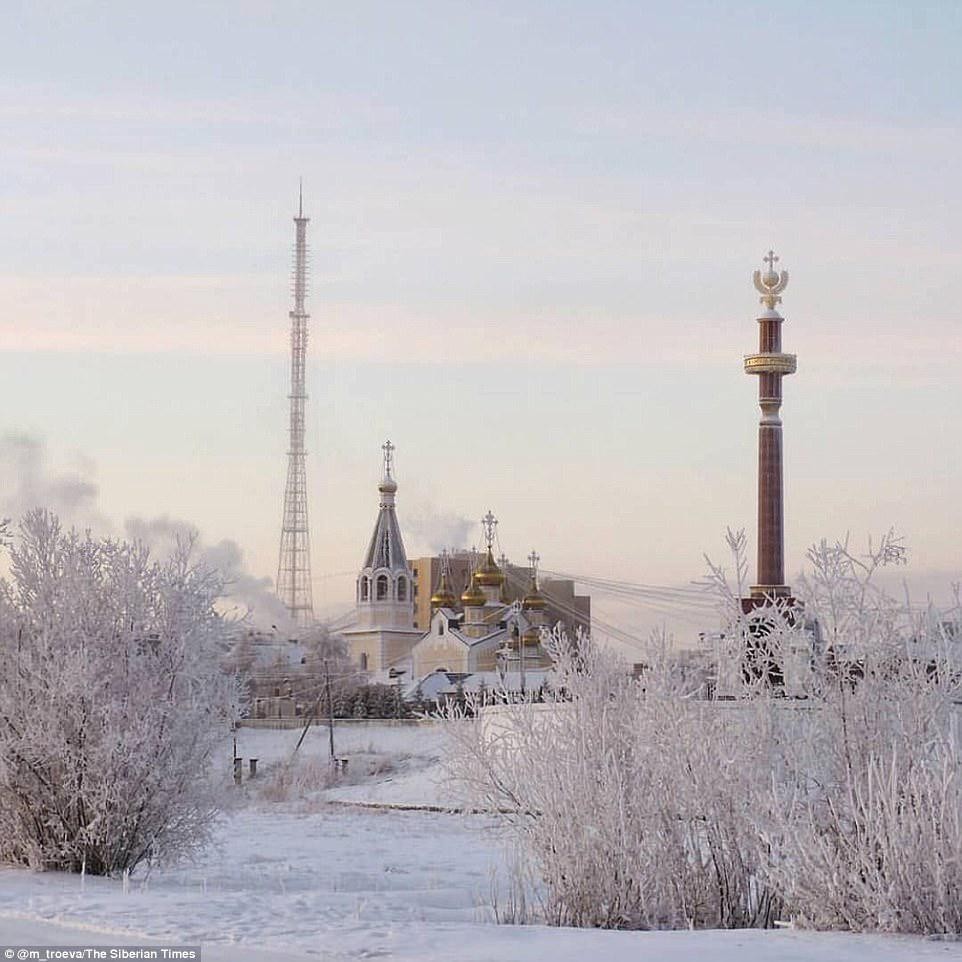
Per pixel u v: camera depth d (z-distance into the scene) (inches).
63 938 738.8
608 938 749.3
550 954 687.1
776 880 840.9
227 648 1296.8
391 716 4842.5
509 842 1191.6
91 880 1127.0
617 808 887.1
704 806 892.0
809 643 911.0
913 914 776.3
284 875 1341.0
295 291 7219.5
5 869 1189.7
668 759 902.4
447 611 6289.4
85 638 1195.3
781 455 3201.3
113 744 1168.8
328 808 2701.8
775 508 3181.6
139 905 862.5
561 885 889.5
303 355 7170.3
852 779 861.8
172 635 1234.6
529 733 940.0
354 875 1380.4
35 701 1192.2
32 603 1210.6
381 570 7007.9
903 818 786.8
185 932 749.3
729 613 941.2
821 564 916.0
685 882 886.4
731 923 876.6
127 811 1186.0
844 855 823.7
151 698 1213.7
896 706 879.1
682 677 950.4
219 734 1263.5
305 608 6993.1
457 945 716.0
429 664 6250.0
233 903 879.1
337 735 4259.4
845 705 884.0
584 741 909.2
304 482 7145.7
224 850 1734.7
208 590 1256.8
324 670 5531.5
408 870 1483.8
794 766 885.2
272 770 3764.8
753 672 938.7
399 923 798.5
